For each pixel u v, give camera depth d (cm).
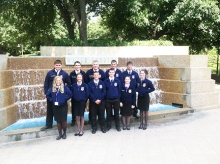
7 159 537
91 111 720
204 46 2352
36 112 888
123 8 1855
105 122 737
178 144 618
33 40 2398
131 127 778
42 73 925
